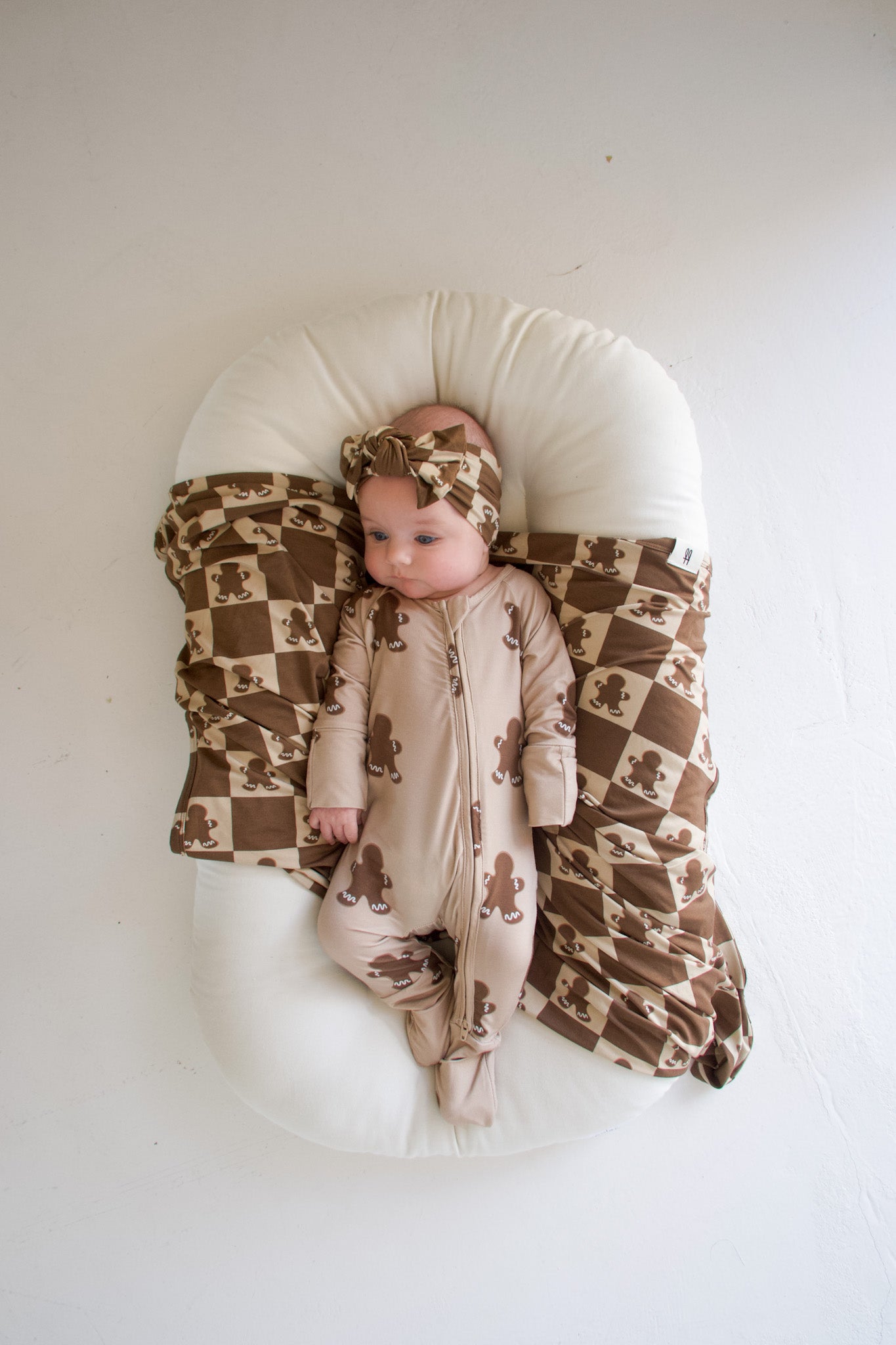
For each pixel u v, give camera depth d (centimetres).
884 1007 143
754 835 146
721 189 152
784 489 151
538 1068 122
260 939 119
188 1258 132
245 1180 134
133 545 142
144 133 145
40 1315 130
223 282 145
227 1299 131
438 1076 121
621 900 120
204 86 146
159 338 144
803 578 150
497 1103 122
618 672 119
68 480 142
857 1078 140
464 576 117
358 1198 134
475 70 150
